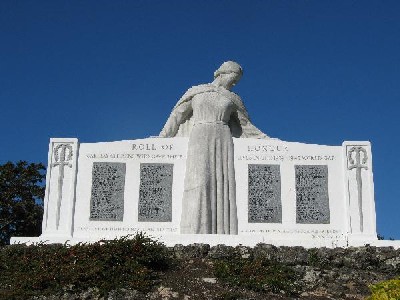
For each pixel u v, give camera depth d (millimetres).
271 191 19312
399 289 10633
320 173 19484
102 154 19719
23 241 18234
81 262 14883
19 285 14273
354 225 18969
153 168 19578
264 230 18938
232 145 19797
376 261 16219
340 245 17641
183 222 18922
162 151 19750
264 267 15305
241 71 21375
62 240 18266
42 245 16453
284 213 19094
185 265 15586
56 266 14789
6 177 27766
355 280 15328
